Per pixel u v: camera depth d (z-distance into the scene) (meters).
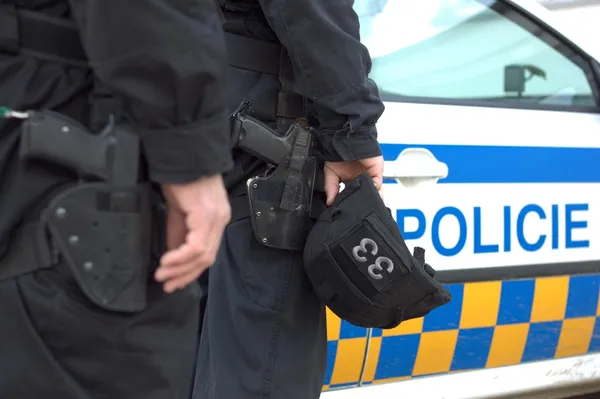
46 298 0.85
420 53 2.04
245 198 1.39
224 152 0.87
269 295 1.37
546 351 2.12
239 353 1.37
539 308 2.06
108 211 0.84
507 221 2.00
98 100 0.90
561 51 2.27
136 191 0.85
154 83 0.82
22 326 0.85
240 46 1.38
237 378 1.37
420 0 2.08
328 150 1.35
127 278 0.86
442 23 2.09
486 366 2.04
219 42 0.85
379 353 1.88
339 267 1.32
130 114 0.84
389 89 1.96
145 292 0.88
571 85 2.27
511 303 2.01
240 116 1.34
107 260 0.84
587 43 2.28
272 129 1.36
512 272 2.00
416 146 1.90
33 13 0.88
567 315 2.11
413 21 2.05
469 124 1.99
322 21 1.25
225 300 1.40
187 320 0.96
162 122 0.83
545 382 2.13
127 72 0.81
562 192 2.09
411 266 1.32
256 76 1.39
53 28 0.88
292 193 1.35
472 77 2.10
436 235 1.90
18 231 0.86
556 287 2.08
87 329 0.86
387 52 1.99
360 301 1.32
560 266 2.08
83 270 0.83
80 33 0.86
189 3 0.83
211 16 0.86
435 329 1.92
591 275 2.14
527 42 2.22
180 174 0.84
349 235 1.31
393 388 1.92
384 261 1.31
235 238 1.40
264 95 1.38
